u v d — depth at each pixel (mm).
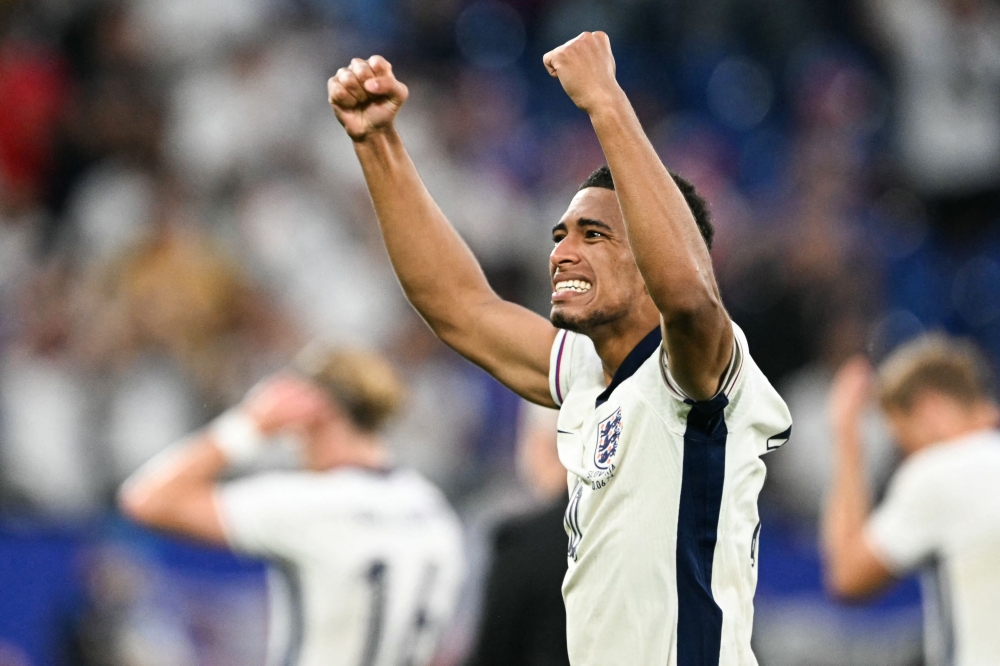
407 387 28219
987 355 35562
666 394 8914
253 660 20594
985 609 16047
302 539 15477
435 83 37781
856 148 38094
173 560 20578
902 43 39094
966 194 38281
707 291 8375
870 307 33219
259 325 30047
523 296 34281
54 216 32625
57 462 25828
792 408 29875
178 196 31531
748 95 39188
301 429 16234
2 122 33188
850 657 22391
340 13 38344
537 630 13328
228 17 35688
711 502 8938
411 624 15828
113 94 33812
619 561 9016
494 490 26859
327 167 34438
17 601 20359
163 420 26859
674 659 8859
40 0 35188
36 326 27828
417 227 10562
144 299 28688
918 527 16469
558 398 10188
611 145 8609
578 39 8977
